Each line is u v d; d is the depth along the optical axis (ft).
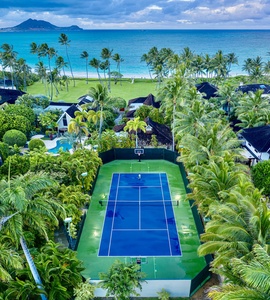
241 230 58.03
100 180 138.72
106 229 104.47
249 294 42.60
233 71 531.50
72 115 198.18
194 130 128.67
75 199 100.53
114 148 158.30
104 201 121.29
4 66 328.90
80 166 116.67
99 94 160.76
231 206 65.98
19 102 219.20
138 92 343.67
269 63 328.29
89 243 97.50
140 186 133.18
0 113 181.16
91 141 158.81
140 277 71.46
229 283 54.65
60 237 99.55
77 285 69.10
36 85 383.04
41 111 206.49
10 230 53.36
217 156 101.04
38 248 80.33
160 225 106.32
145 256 91.45
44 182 57.77
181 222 107.76
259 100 170.91
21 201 50.83
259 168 119.65
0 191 54.29
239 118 172.65
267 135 145.07
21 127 178.29
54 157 129.29
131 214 112.98
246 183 76.48
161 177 141.38
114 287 67.46
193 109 131.34
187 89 172.24
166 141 168.35
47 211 57.21
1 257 56.03
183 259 90.17
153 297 75.15
